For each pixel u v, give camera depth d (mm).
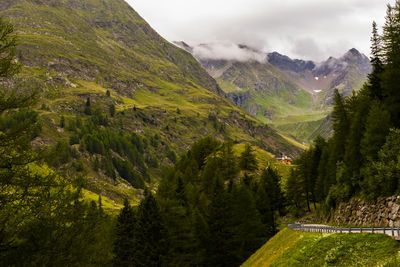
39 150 18812
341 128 69625
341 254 29719
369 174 45688
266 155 186625
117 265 47906
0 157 17062
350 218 50625
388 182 42031
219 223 55688
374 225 42281
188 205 66875
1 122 17391
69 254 18359
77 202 20031
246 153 110875
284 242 46812
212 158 96625
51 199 18516
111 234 45406
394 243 26578
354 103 68438
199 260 54094
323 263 30656
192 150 111312
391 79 50719
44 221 18062
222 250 54781
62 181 19531
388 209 40062
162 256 47188
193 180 91000
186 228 54781
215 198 57188
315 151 94375
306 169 93375
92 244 20125
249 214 62781
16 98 17422
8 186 17344
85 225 19922
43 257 17484
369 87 59812
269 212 74125
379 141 48281
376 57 58812
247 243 61000
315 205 94250
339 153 69875
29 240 17359
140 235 48000
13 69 17734
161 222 48875
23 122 17656
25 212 17766
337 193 58188
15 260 16844
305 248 35938
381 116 48969
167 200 57906
